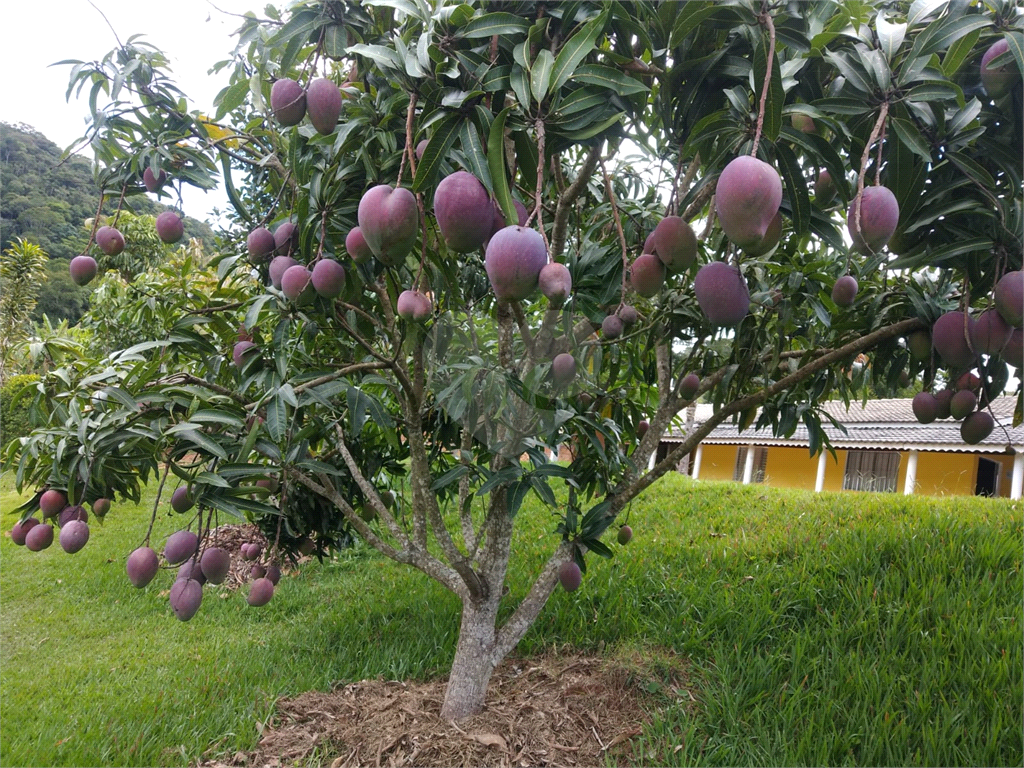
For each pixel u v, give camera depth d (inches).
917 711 78.6
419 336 66.6
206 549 62.9
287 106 51.4
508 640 88.5
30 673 128.6
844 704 83.1
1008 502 175.6
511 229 35.4
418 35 50.4
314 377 70.7
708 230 72.8
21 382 93.3
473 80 44.0
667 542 151.9
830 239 45.7
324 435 87.0
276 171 73.8
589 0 45.1
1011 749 71.3
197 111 76.7
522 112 42.1
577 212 84.0
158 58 70.9
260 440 68.9
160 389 67.4
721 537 152.8
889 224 37.9
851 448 339.9
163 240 69.3
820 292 74.7
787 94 48.6
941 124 45.1
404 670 106.7
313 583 177.5
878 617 99.8
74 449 65.8
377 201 40.2
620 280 62.2
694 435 77.6
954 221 50.4
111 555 210.5
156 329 97.6
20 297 298.2
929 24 42.6
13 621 161.0
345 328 72.1
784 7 43.4
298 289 55.6
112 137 71.3
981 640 89.0
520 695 93.7
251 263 69.9
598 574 131.1
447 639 116.1
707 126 43.0
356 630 127.8
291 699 100.7
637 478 83.9
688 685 93.9
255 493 71.6
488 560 87.7
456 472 76.8
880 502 175.6
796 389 83.1
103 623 157.2
